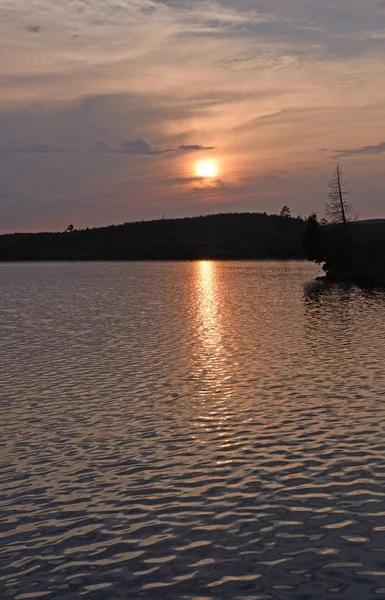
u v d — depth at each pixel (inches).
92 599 486.6
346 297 3120.1
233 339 1802.4
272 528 586.9
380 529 577.9
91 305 3088.1
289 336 1823.3
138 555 547.2
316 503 636.1
